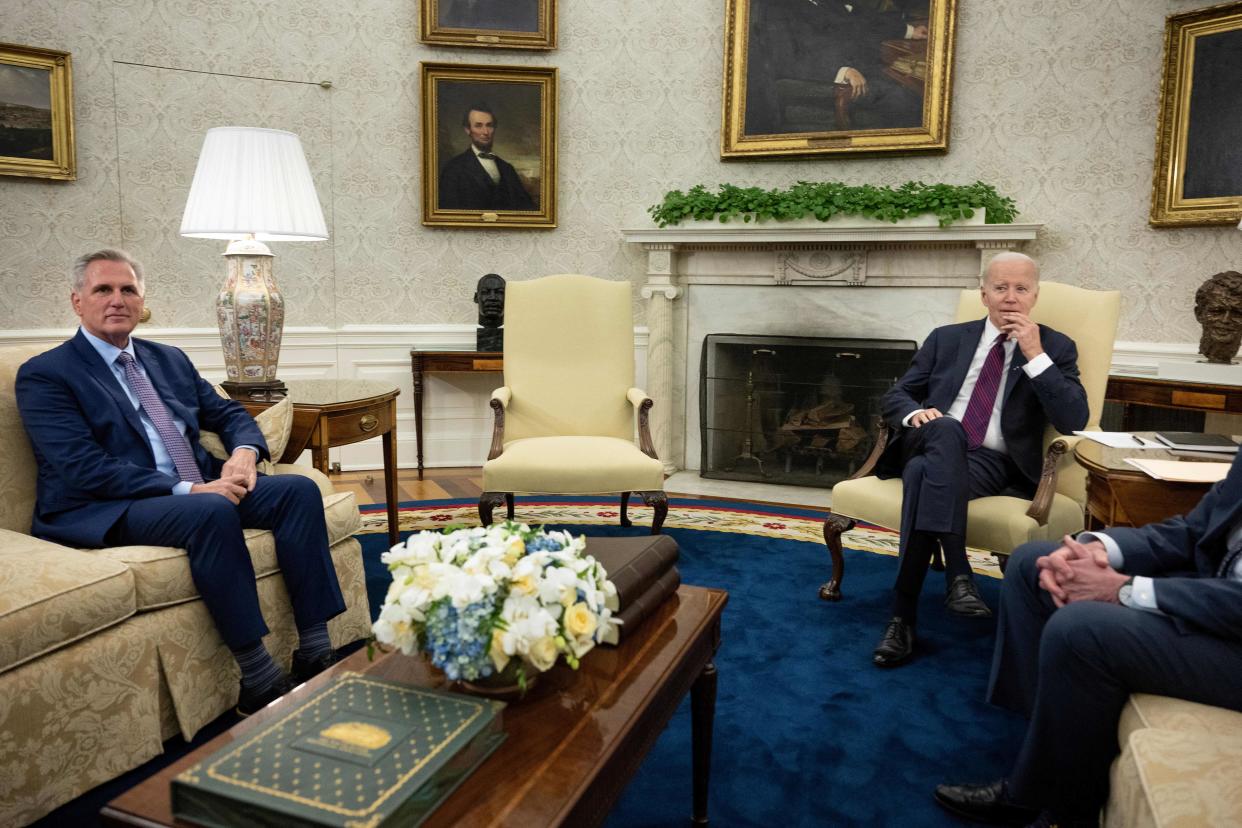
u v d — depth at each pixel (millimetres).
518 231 5465
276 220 3189
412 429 5547
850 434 5082
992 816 1845
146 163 4945
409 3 5211
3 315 4742
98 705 1920
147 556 2096
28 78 4621
